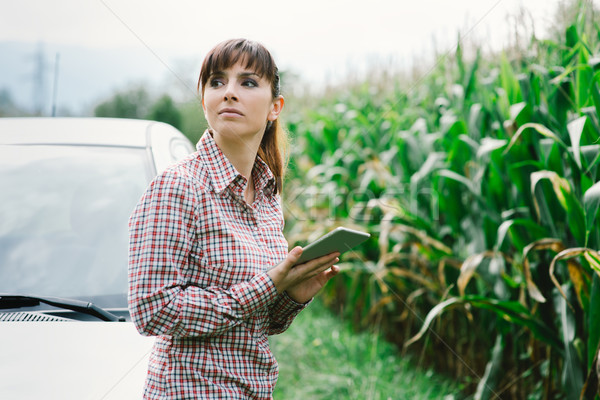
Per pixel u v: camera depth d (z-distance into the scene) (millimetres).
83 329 1853
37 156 2436
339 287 5430
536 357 3092
